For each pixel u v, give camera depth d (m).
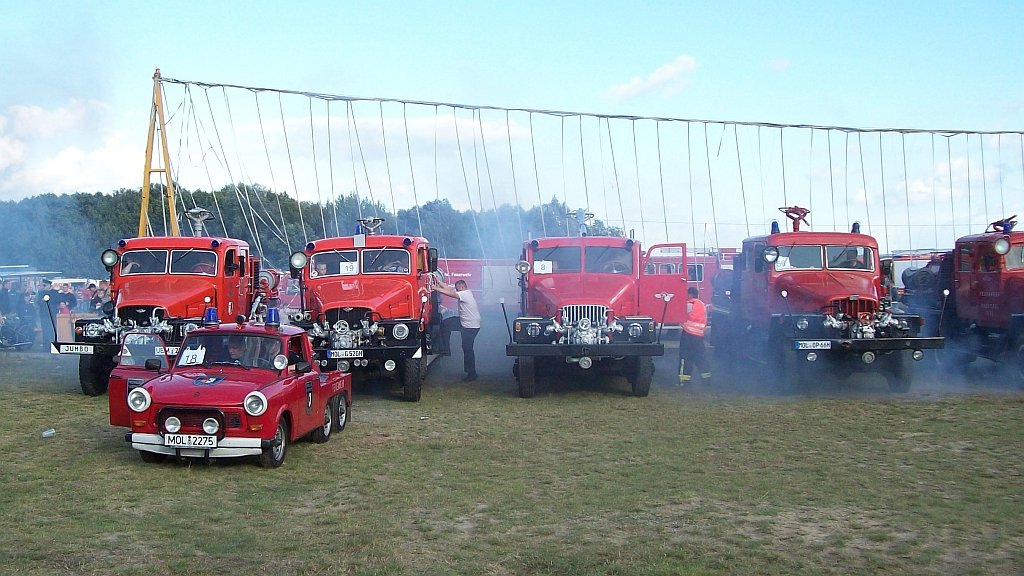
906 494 8.00
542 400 14.05
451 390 15.31
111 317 15.17
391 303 14.38
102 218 51.62
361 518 7.27
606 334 13.92
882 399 13.70
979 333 16.23
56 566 5.95
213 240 16.14
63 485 8.24
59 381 16.22
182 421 8.79
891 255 29.08
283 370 9.62
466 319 16.38
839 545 6.53
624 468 9.17
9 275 37.25
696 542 6.61
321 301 14.37
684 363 15.35
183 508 7.49
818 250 15.69
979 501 7.73
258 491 8.12
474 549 6.46
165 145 21.91
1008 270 15.40
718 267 24.72
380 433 11.16
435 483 8.54
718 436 10.86
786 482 8.48
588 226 16.97
